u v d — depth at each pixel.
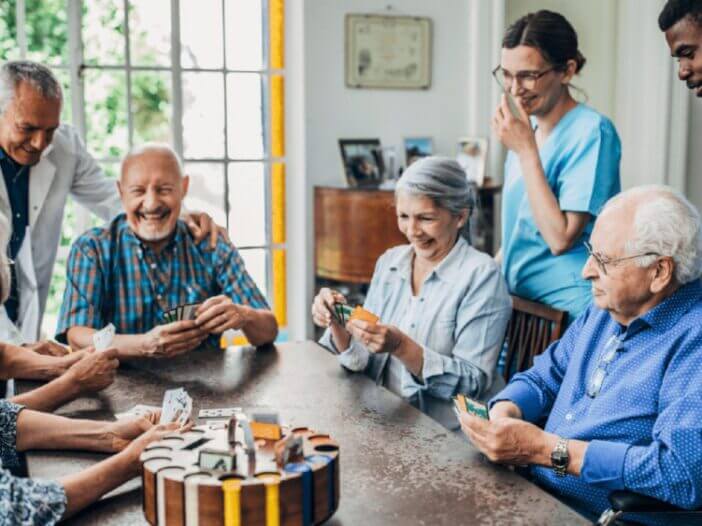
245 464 1.42
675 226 1.72
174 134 4.27
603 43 4.63
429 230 2.35
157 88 4.21
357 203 4.03
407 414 2.06
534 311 2.56
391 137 4.43
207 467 1.40
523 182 2.77
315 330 4.45
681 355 1.73
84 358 2.16
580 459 1.69
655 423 1.70
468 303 2.34
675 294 1.78
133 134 4.20
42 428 1.84
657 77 4.31
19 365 2.34
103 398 2.19
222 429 1.62
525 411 2.05
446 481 1.65
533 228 2.73
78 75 4.06
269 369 2.45
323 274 4.27
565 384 1.99
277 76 4.38
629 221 1.75
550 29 2.55
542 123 2.75
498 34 4.42
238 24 4.29
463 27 4.46
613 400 1.80
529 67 2.56
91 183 3.27
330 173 4.36
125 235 2.68
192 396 2.20
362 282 4.08
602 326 1.96
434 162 2.35
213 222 2.85
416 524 1.47
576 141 2.62
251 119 4.38
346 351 2.43
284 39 4.36
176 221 2.67
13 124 2.71
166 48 4.20
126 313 2.69
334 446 1.51
